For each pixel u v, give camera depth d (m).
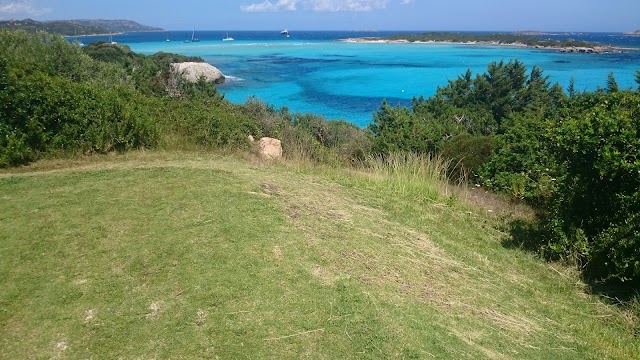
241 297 3.65
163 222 4.88
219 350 3.11
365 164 10.38
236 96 41.28
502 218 6.59
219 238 4.56
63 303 3.54
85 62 19.02
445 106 25.20
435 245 5.23
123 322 3.35
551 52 101.62
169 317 3.40
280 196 6.09
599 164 4.57
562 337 3.68
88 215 5.00
